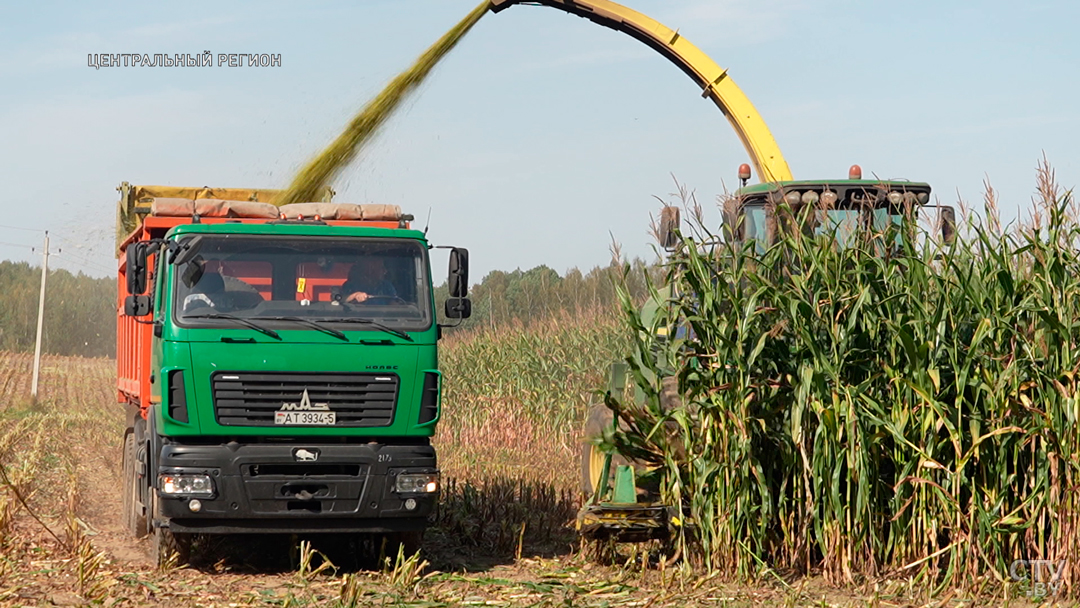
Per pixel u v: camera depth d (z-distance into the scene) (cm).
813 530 1160
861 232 1177
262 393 1153
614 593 1088
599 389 1225
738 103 1831
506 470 2098
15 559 1210
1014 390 1087
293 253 1194
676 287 1226
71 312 8419
